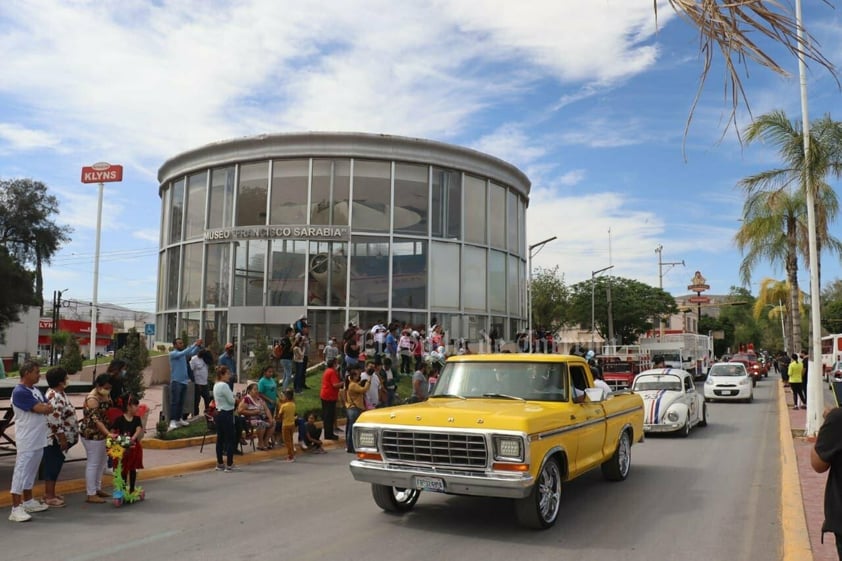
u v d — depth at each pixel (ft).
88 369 80.43
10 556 20.53
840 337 154.51
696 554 20.66
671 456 41.73
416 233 92.84
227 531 23.58
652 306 193.06
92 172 95.09
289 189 91.20
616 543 21.88
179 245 97.91
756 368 134.41
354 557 20.34
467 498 29.09
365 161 91.97
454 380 29.07
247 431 43.50
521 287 111.04
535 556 20.39
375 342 79.00
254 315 84.48
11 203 188.03
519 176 108.99
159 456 40.06
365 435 24.81
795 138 48.52
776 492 30.37
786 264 80.53
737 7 6.59
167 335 98.84
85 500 28.94
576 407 26.89
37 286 193.88
